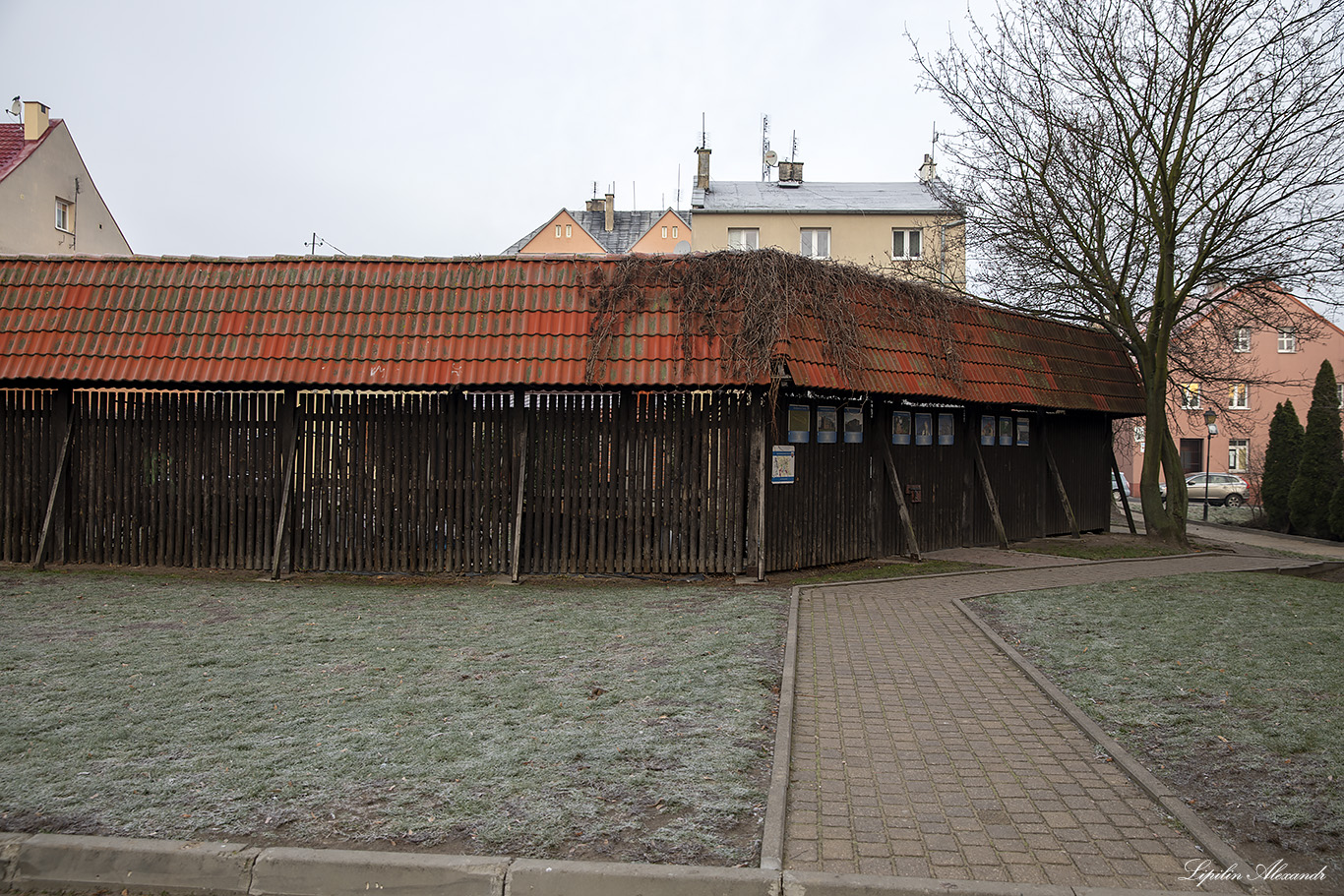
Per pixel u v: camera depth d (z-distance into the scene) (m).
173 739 5.27
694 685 6.55
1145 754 5.30
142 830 4.11
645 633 8.30
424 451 11.88
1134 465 48.06
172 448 11.99
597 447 11.82
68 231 29.33
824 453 13.06
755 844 4.05
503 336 11.26
